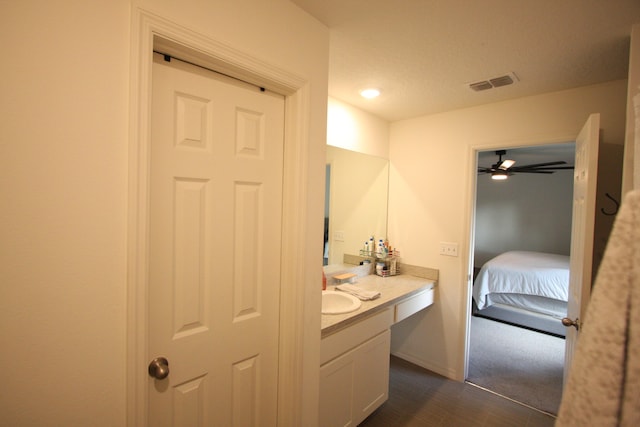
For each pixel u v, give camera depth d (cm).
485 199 666
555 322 375
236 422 130
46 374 78
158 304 105
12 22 71
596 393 41
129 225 88
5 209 72
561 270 381
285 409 142
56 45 76
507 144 232
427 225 275
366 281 265
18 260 73
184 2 97
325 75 144
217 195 118
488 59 170
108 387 87
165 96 104
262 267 135
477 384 254
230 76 119
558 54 162
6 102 71
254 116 129
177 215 109
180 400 113
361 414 190
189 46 99
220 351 123
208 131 115
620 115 190
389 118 286
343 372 175
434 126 271
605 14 127
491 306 432
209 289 118
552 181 589
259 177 131
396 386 250
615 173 189
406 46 159
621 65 172
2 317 72
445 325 266
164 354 107
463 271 256
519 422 209
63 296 80
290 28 128
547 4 122
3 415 73
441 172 267
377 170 288
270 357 141
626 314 41
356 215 273
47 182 76
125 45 87
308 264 141
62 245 79
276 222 139
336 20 139
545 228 598
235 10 110
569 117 208
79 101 80
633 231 42
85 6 80
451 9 128
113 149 85
